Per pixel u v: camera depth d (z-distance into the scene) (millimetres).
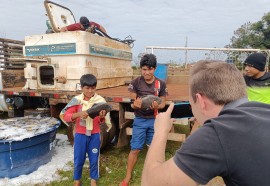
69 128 5012
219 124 1069
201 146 1036
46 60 5375
